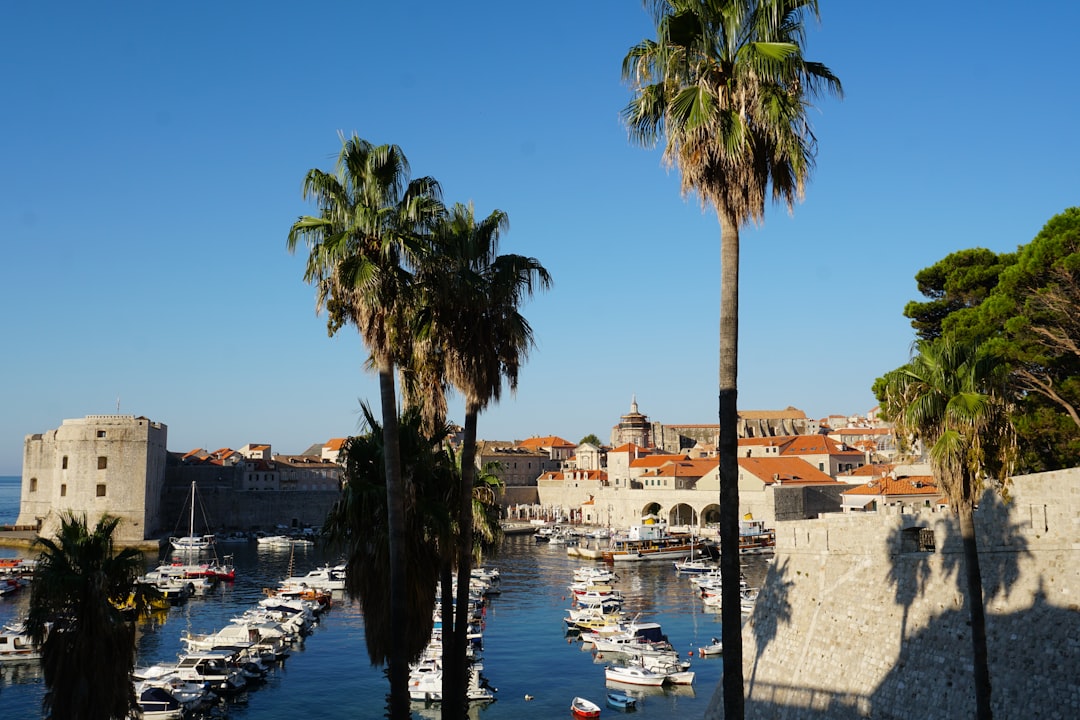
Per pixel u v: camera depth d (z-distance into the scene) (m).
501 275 31.53
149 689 62.47
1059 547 32.12
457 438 166.25
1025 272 45.41
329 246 26.42
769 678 44.75
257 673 73.00
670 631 92.50
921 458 124.50
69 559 29.03
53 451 185.75
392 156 27.81
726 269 22.25
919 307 58.72
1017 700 31.58
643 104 23.44
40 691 66.81
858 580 41.12
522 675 75.69
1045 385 47.19
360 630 93.94
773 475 169.62
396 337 27.38
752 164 21.86
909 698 35.91
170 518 194.00
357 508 29.66
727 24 22.09
